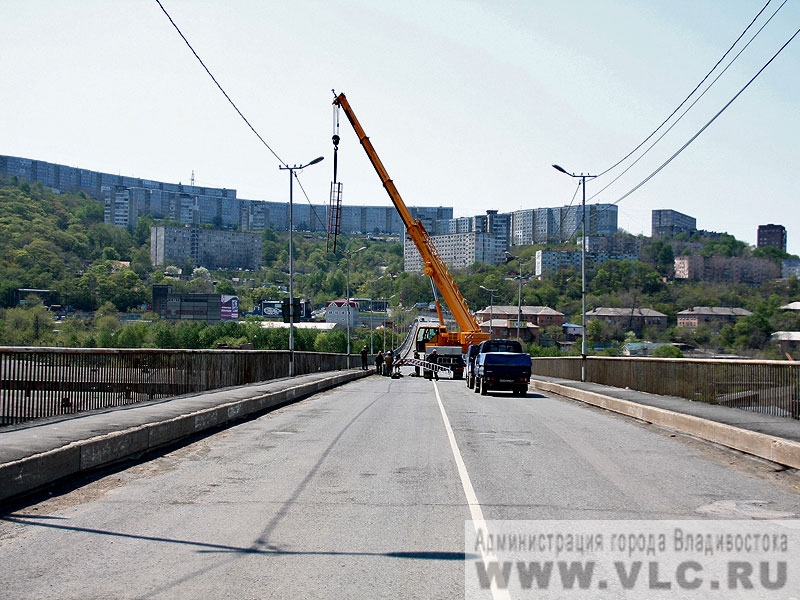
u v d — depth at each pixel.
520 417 21.55
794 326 75.12
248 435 16.66
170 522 8.62
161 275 160.25
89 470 11.62
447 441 15.68
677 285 107.62
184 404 18.73
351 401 27.92
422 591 6.34
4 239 125.81
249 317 140.38
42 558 7.18
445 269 50.00
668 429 18.78
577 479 11.40
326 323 138.62
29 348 13.98
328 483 10.93
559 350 87.31
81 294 113.00
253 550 7.50
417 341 55.94
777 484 11.36
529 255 152.12
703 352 74.44
